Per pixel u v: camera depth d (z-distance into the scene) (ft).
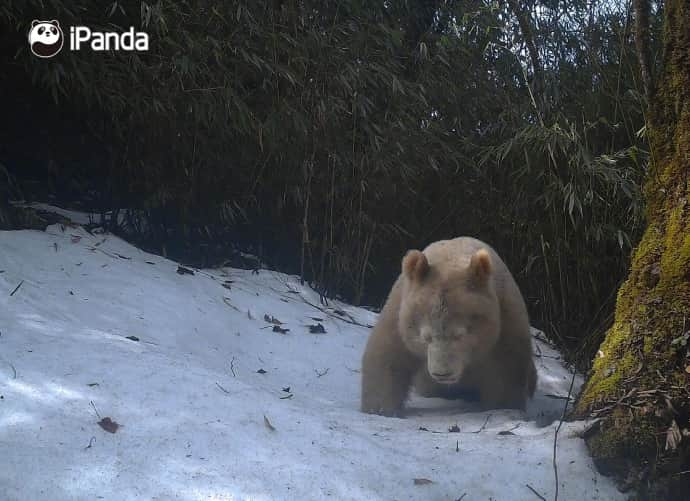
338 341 20.70
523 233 23.90
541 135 20.79
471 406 17.67
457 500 11.30
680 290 12.50
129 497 10.04
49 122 23.53
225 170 23.27
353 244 24.18
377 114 24.22
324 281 24.25
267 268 25.08
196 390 12.76
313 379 18.69
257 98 22.48
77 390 12.22
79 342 14.24
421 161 24.57
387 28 22.91
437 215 25.81
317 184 23.91
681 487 11.51
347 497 10.67
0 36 20.21
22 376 12.41
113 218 23.13
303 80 22.21
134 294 18.66
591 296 22.84
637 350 12.66
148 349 14.74
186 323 18.47
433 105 25.04
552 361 22.25
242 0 20.92
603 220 21.89
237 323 19.83
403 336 15.44
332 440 12.03
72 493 10.00
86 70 19.84
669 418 11.84
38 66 19.31
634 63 21.94
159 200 22.49
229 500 10.21
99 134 22.74
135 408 11.98
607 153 22.52
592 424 12.34
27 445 10.74
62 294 17.47
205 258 23.71
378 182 23.93
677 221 12.91
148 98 20.85
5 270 17.54
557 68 24.44
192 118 21.59
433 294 14.89
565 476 11.79
